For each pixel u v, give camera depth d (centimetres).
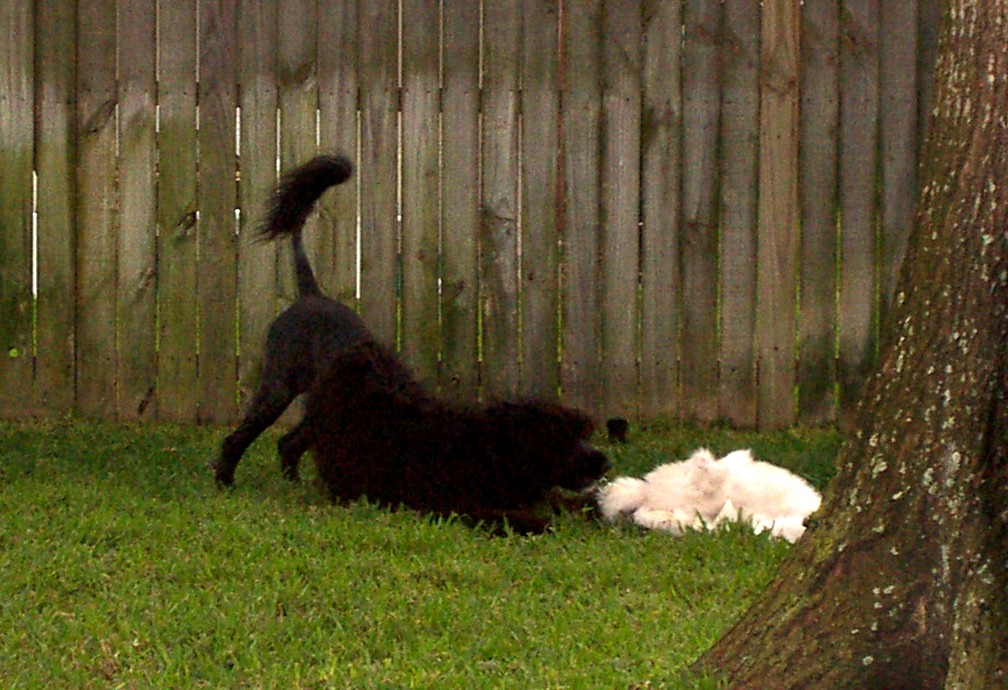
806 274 912
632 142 905
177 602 537
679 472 691
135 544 607
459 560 593
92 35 898
